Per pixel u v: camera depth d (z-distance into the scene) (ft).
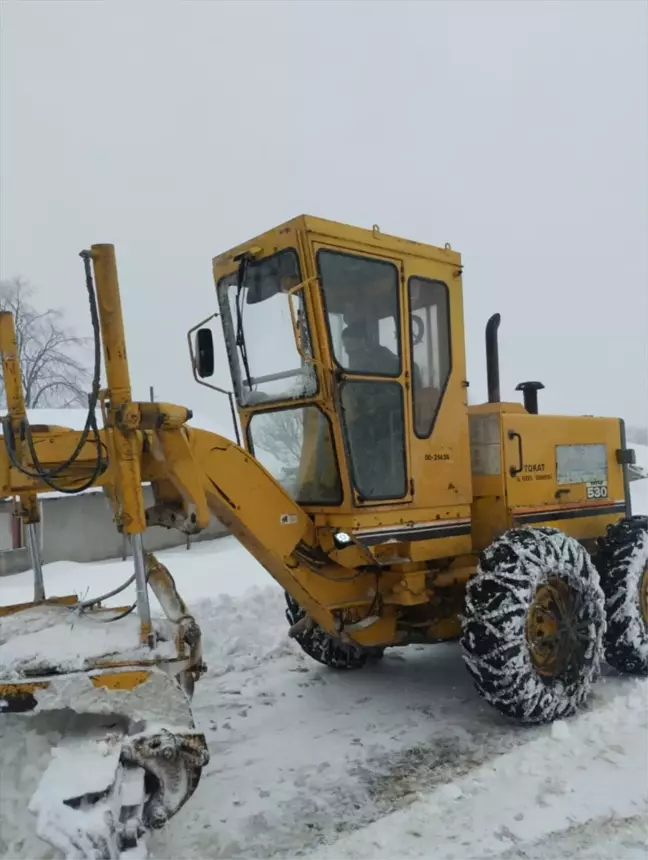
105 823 8.21
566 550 15.19
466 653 14.26
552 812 11.19
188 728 9.49
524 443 17.49
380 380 14.66
